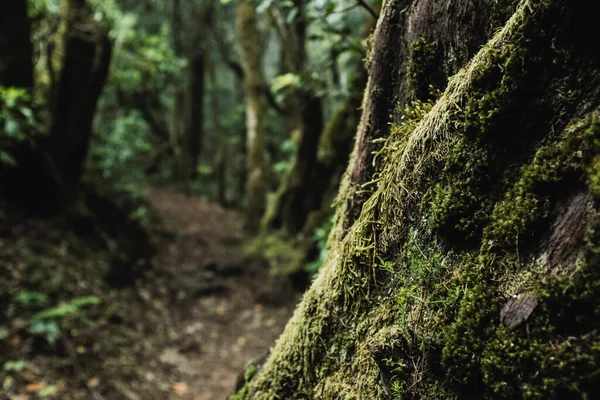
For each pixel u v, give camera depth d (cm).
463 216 98
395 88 129
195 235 744
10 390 293
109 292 460
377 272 117
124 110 1010
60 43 490
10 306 348
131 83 796
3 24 428
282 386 142
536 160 87
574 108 84
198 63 1216
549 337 80
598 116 80
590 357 74
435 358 98
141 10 1183
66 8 493
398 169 112
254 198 796
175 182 1180
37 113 460
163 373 387
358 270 121
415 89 121
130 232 592
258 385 152
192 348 440
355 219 139
